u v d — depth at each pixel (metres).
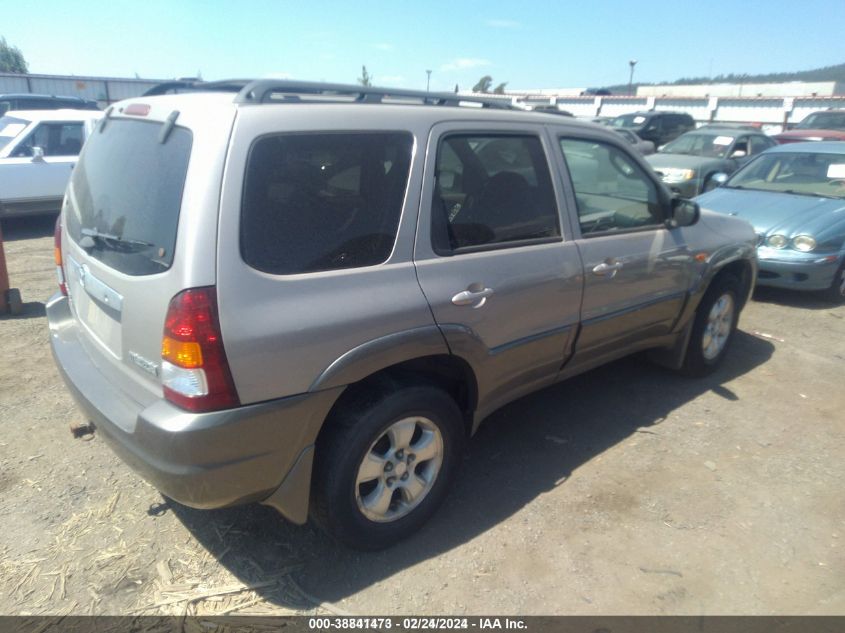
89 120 10.63
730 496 3.33
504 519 3.12
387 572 2.76
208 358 2.21
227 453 2.29
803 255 6.35
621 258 3.65
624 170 3.82
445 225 2.87
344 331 2.47
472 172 3.01
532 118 3.36
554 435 3.91
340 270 2.51
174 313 2.21
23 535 2.92
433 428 2.89
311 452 2.52
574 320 3.48
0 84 23.02
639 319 3.95
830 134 14.88
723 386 4.64
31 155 9.98
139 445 2.34
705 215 4.50
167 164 2.41
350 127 2.60
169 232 2.29
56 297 3.51
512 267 3.08
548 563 2.83
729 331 4.83
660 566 2.82
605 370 4.88
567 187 3.43
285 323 2.33
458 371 3.06
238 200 2.28
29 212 9.91
